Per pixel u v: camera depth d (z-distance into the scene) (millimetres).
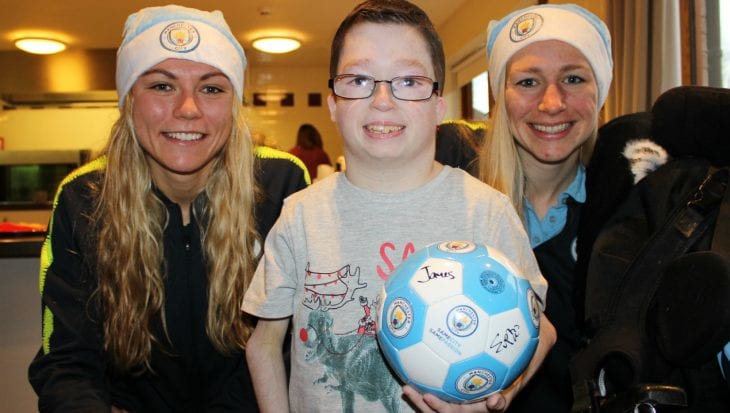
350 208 1090
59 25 5508
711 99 1141
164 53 1302
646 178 1228
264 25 5816
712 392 1046
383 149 1030
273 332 1176
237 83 1413
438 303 890
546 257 1465
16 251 2049
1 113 6434
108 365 1497
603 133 1413
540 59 1334
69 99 6359
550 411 1490
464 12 5336
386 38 1039
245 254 1466
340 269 1054
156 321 1473
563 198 1452
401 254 1052
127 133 1423
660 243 1095
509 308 901
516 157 1448
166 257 1463
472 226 1069
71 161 5898
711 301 926
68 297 1419
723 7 2586
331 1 5125
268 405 1119
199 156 1362
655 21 2691
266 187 1552
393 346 921
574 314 1440
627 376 1068
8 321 2141
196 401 1571
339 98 1069
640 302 1083
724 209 1037
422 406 950
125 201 1419
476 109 5570
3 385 2145
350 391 1032
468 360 876
